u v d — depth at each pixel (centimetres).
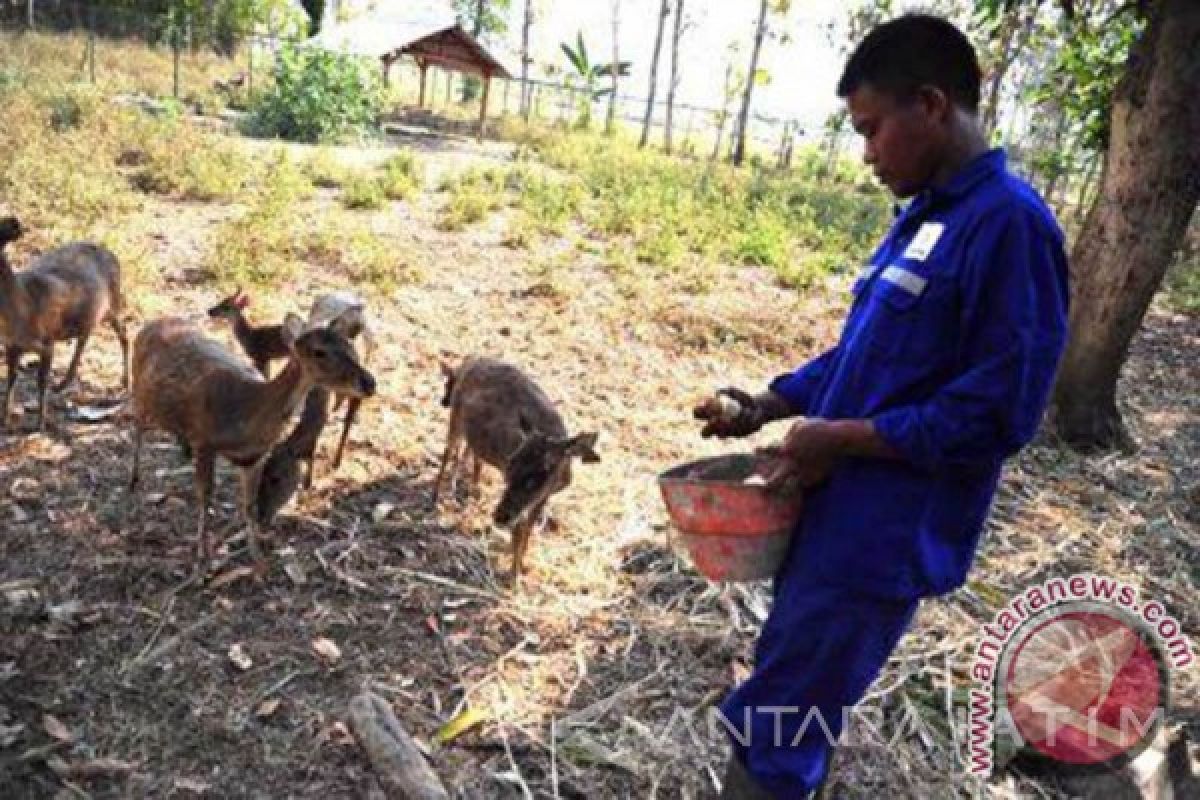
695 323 947
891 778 383
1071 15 784
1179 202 721
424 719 393
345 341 423
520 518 459
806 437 248
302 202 1263
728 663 447
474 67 2686
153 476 540
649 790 369
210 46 3159
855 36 2564
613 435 680
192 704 386
